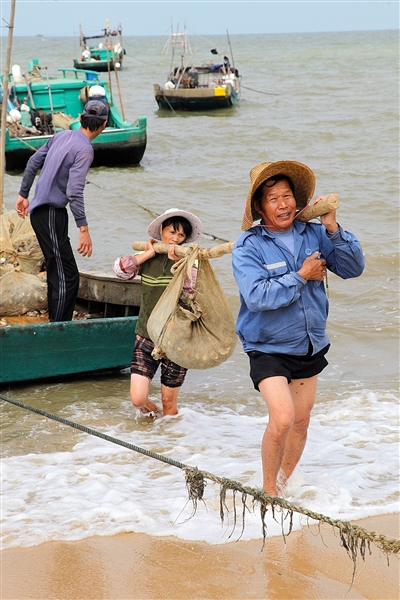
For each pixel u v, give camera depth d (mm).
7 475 6906
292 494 6375
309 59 111250
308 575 5176
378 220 18547
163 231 7953
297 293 5441
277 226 5656
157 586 5027
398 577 5156
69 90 28953
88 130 9547
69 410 8727
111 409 8797
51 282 9750
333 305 12758
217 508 6148
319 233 5836
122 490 6539
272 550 5500
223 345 7168
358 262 5793
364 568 5262
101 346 9602
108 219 18422
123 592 4961
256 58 119875
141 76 75875
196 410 8945
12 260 11250
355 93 51844
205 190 22250
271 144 31062
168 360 8305
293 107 44469
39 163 9852
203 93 43469
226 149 30203
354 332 11531
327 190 22000
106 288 10852
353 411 8648
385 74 71438
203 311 7074
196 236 8016
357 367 10266
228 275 14148
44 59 119500
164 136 33719
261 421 8562
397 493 6516
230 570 5227
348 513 6055
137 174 24766
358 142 30891
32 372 9344
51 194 9453
